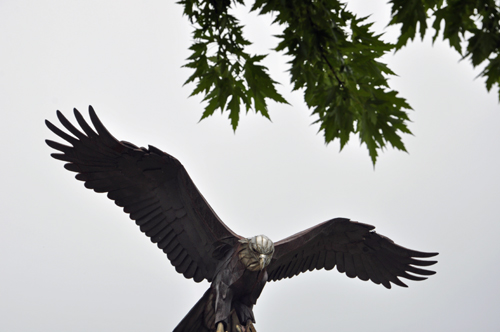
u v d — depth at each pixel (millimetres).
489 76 6176
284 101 7129
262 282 13742
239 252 13523
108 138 13227
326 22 6547
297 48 6695
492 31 6152
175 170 13969
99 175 13945
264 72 7055
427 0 6605
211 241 14445
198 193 14039
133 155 13609
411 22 6480
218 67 7367
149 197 14312
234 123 7504
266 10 6672
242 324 13562
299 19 6633
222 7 7117
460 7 6387
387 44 6824
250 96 7414
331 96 6559
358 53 6871
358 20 6895
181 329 13875
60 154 13625
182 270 14758
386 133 6566
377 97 6633
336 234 16391
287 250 15023
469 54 6250
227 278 13469
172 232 14562
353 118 6824
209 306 13836
